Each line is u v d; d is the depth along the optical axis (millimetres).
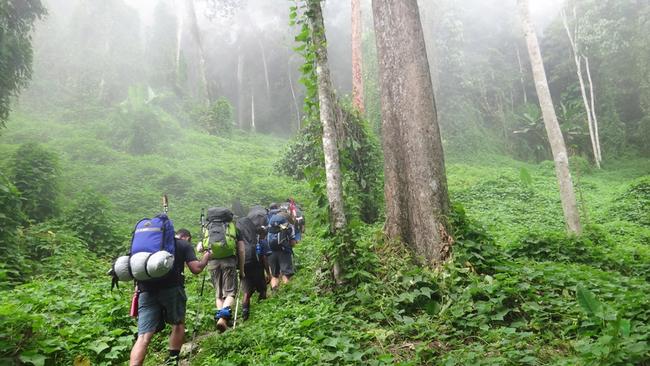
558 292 5125
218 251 5680
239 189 16500
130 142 21016
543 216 15680
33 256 8727
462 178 23219
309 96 6547
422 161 5996
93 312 5480
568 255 7965
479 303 4617
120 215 12875
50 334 4332
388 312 4828
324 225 6086
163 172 17391
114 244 10469
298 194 16328
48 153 11500
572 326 4023
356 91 21078
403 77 6277
